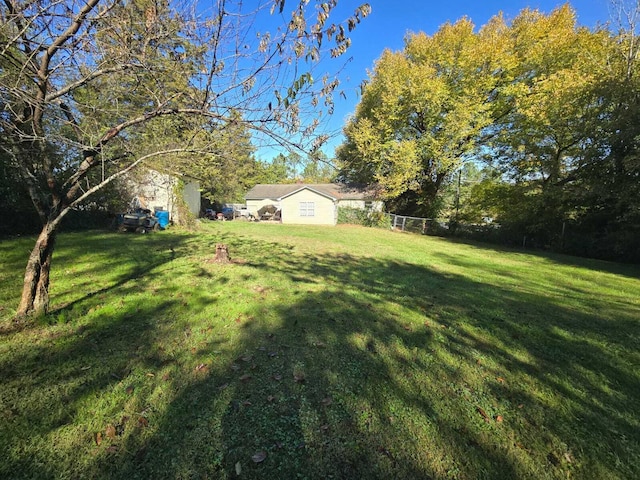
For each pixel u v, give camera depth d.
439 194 26.56
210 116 2.97
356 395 2.56
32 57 2.72
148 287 5.14
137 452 1.89
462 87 19.16
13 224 9.73
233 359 3.03
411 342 3.58
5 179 9.15
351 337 3.63
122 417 2.17
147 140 3.91
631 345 3.81
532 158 17.41
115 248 8.66
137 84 3.09
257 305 4.53
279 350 3.25
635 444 2.16
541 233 15.78
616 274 9.27
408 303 5.04
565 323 4.50
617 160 12.24
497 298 5.66
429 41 20.09
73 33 2.72
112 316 3.88
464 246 15.00
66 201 3.54
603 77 12.86
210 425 2.14
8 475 1.69
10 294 4.40
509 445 2.10
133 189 14.54
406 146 20.12
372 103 23.03
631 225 11.55
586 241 13.53
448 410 2.43
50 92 3.09
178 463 1.83
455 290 6.10
